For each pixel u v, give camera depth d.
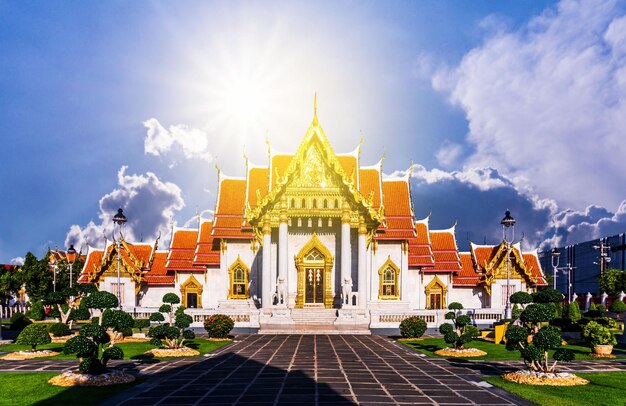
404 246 59.75
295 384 22.34
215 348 36.16
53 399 19.53
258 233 57.41
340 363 28.77
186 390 21.12
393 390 21.16
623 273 71.00
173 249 64.88
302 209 55.09
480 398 19.80
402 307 57.94
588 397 20.06
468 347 35.47
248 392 20.66
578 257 120.75
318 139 55.81
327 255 57.84
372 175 62.44
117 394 20.52
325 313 54.00
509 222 61.19
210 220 65.06
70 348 22.66
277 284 53.41
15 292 68.50
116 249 62.56
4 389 21.33
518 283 62.56
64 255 101.75
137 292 63.09
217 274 62.88
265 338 43.66
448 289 63.47
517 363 29.06
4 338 44.38
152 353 31.88
